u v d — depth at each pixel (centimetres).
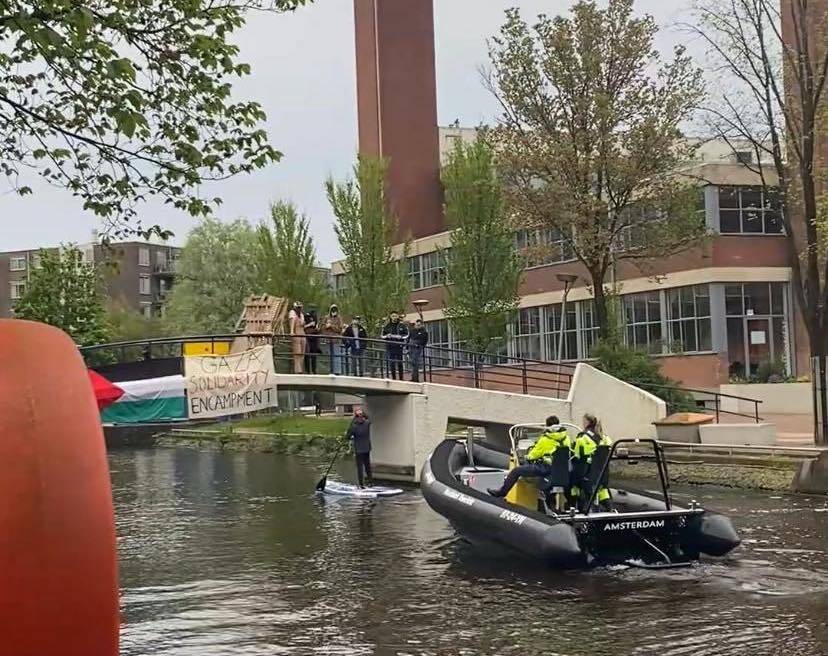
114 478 2634
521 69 2630
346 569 1144
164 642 809
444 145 5566
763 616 846
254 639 816
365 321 3372
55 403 288
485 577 1071
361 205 3403
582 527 1066
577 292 3847
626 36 2600
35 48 791
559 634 805
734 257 3269
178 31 838
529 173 2634
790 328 3319
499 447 1599
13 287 9488
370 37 5359
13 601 270
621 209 2658
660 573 1048
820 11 2156
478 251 2988
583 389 2286
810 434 2275
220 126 878
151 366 1930
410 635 819
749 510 1527
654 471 2039
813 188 1966
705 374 3259
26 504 274
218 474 2655
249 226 6269
